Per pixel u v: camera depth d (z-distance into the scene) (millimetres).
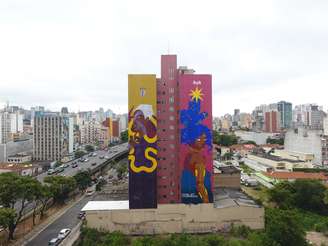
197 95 91312
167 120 94062
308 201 107625
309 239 81938
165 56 94062
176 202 94062
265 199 114188
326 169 161375
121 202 94500
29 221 96188
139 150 88125
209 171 91812
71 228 88500
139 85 88562
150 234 84938
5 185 80875
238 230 83938
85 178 139875
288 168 164500
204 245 72688
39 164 191750
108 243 76562
